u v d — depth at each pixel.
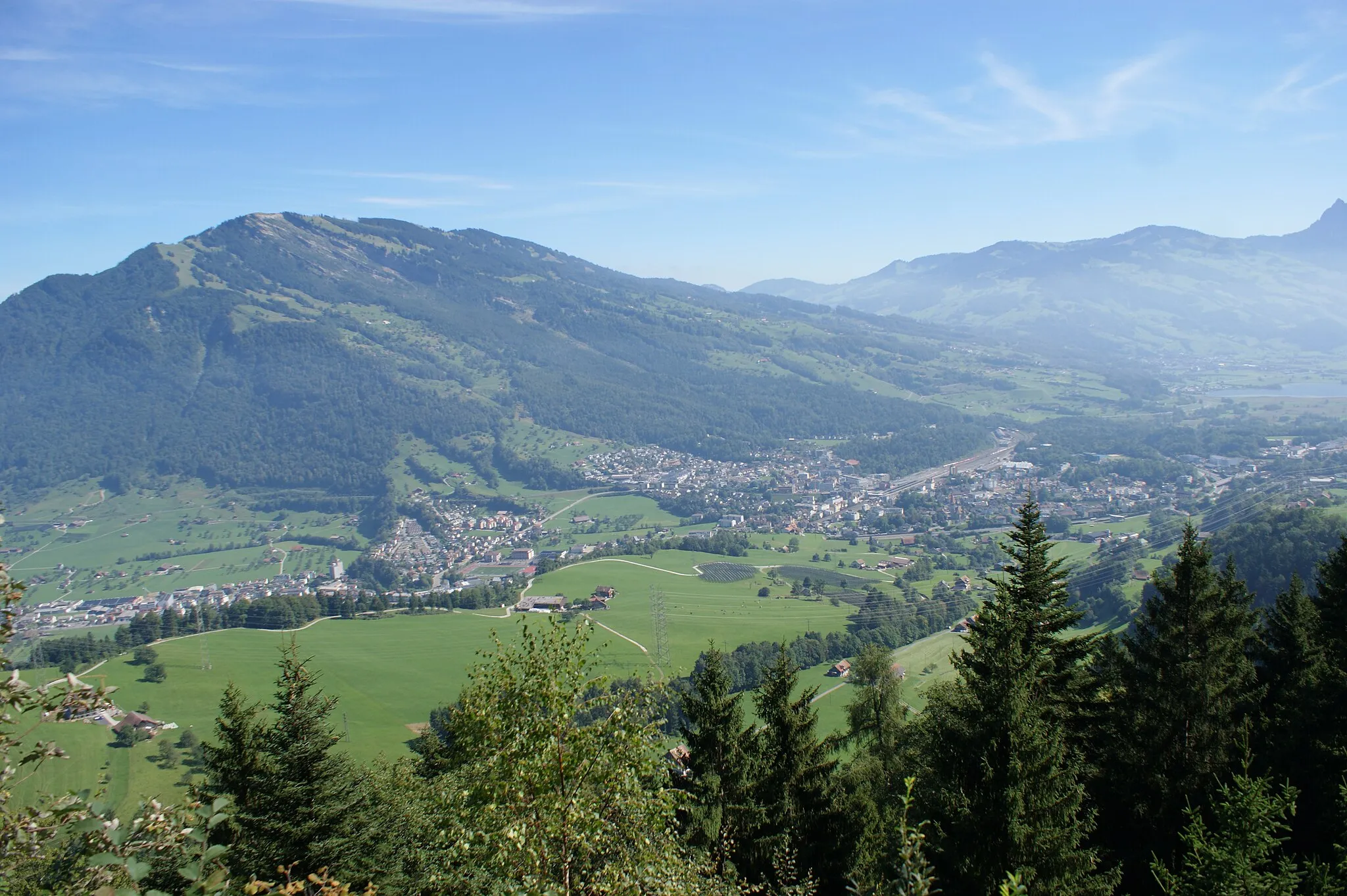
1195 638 29.50
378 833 27.94
